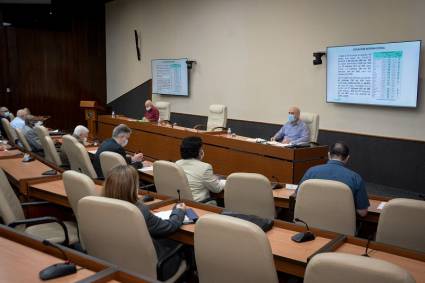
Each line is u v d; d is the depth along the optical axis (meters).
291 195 3.22
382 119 6.18
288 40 7.35
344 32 6.53
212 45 8.85
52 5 10.64
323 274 1.43
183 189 3.29
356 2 6.33
